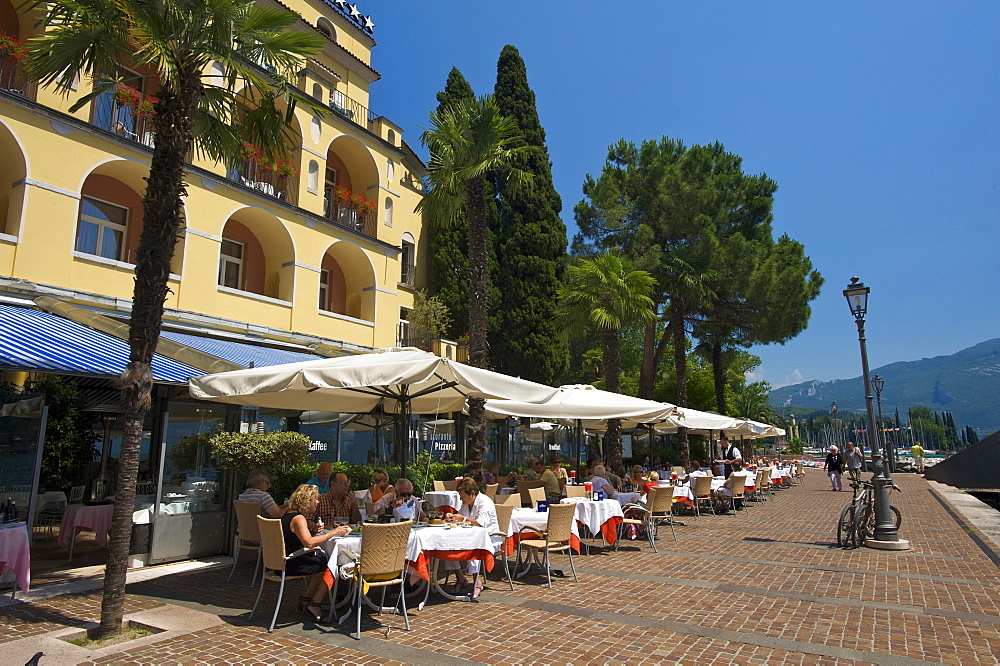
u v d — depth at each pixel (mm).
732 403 46281
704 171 27391
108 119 15602
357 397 11312
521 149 15406
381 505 9094
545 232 29547
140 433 6156
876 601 7340
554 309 28766
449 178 15070
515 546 8938
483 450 13312
